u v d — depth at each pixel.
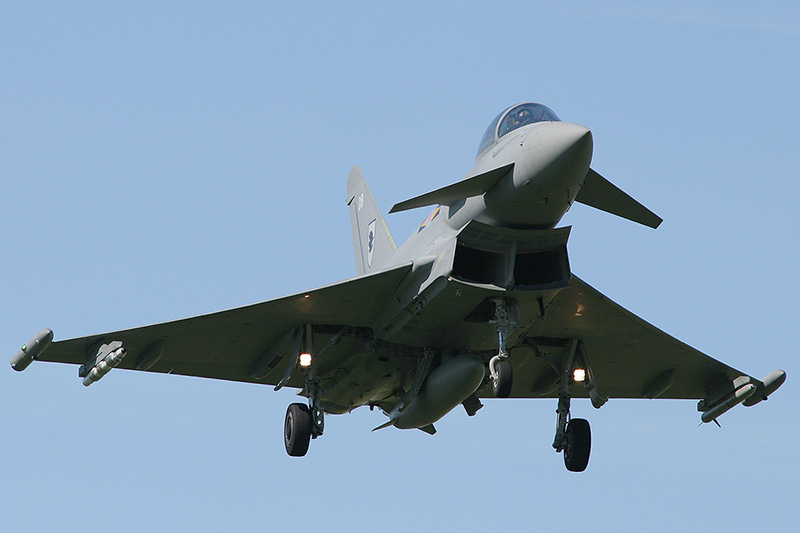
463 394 66.31
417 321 64.69
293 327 68.75
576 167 57.22
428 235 67.12
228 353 70.88
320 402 69.06
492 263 62.62
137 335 66.44
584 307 69.38
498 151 61.91
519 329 65.25
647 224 62.28
